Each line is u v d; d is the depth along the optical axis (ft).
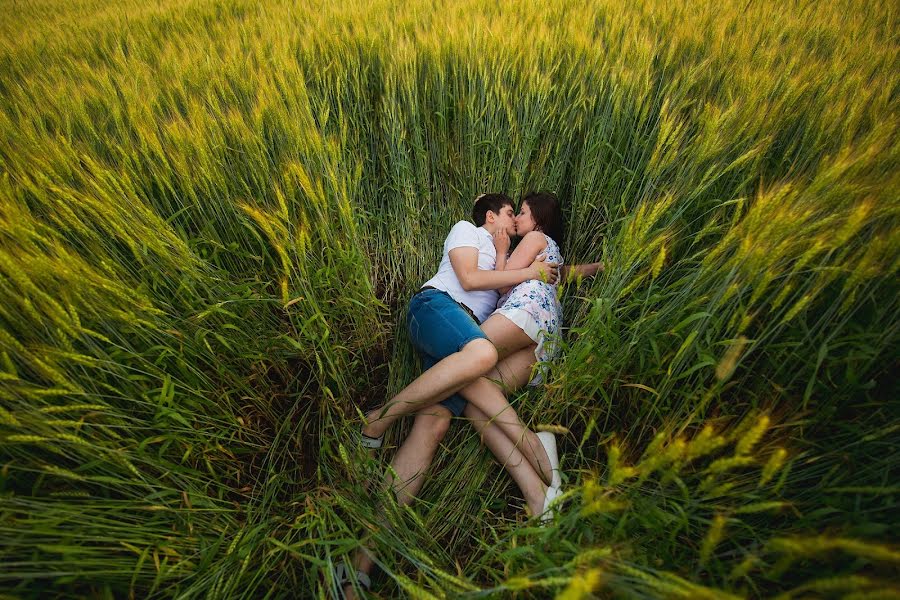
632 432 4.44
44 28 11.30
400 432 5.00
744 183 4.86
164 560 3.14
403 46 7.61
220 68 7.24
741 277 3.50
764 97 5.48
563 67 7.68
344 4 10.71
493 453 4.49
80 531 3.03
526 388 5.23
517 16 9.24
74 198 3.93
